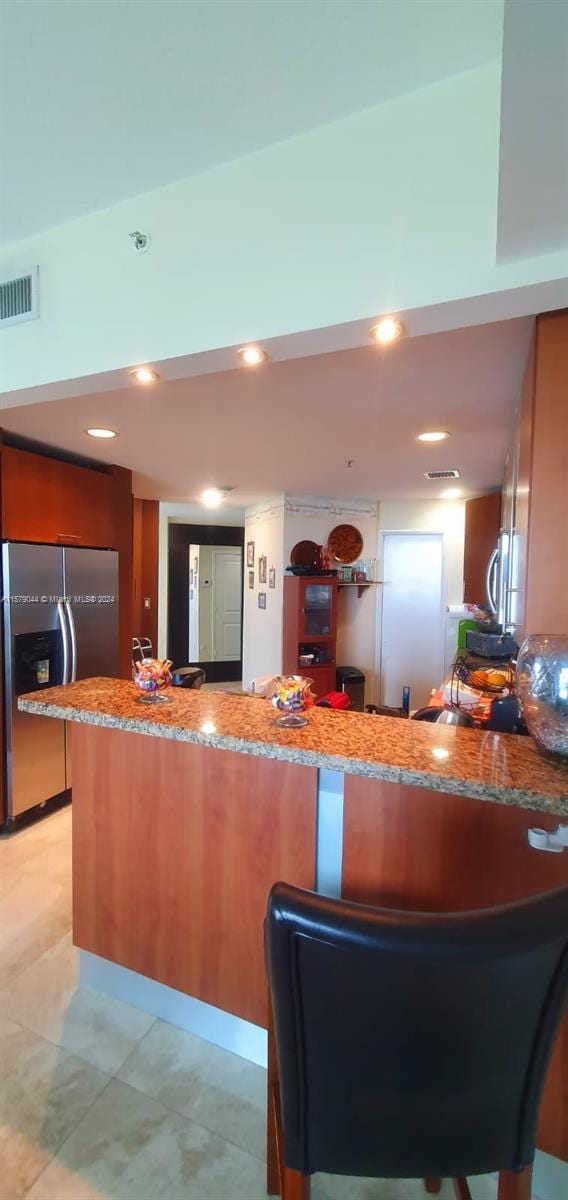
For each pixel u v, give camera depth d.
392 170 1.10
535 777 1.05
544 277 1.00
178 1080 1.38
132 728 1.43
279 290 1.22
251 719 1.45
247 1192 1.13
